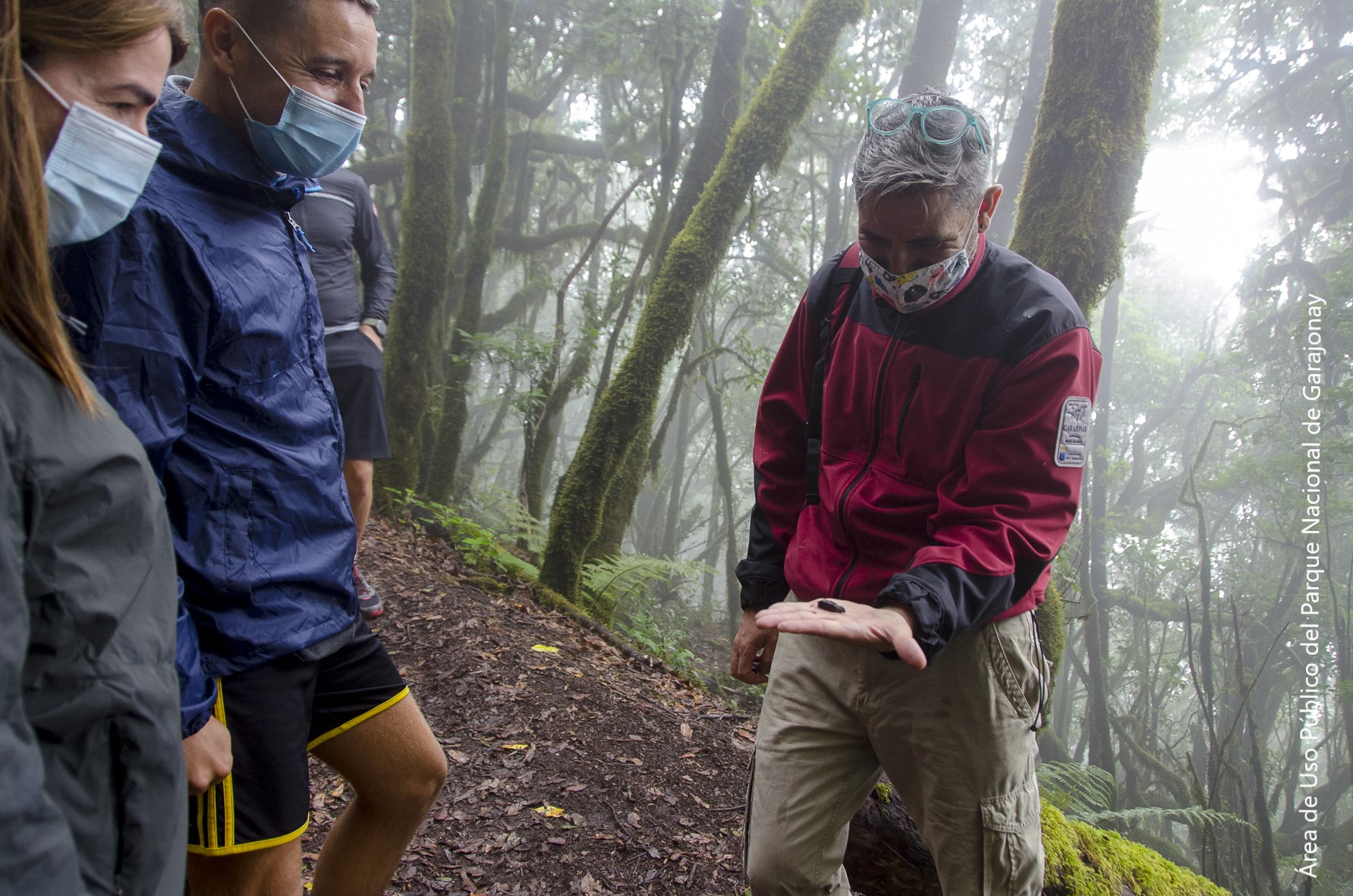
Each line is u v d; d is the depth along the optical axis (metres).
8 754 0.64
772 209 13.86
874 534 1.79
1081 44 3.73
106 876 0.77
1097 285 3.83
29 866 0.65
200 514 1.35
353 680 1.63
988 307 1.70
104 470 0.76
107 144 0.92
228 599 1.38
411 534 6.64
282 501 1.44
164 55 0.97
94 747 0.76
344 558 1.57
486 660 4.01
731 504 14.15
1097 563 19.22
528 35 13.38
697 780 3.30
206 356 1.33
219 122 1.38
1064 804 4.62
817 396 1.93
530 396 8.17
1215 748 11.16
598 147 14.71
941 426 1.74
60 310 1.09
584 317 9.09
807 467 1.94
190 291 1.26
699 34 9.46
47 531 0.73
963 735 1.72
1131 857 2.77
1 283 0.72
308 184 1.51
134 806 0.79
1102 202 3.76
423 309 7.92
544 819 2.87
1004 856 1.74
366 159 14.94
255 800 1.42
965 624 1.52
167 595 0.85
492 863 2.62
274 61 1.35
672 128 9.20
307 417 1.51
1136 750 16.69
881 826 2.31
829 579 1.85
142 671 0.79
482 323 14.99
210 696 1.30
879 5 11.67
